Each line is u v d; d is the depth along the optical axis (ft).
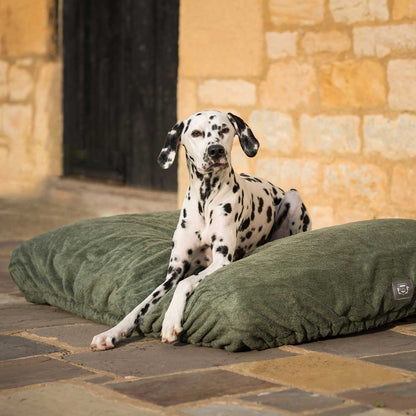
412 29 23.80
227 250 16.56
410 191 24.08
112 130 41.11
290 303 14.79
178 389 12.32
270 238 19.58
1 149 43.75
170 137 16.85
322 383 12.56
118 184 40.83
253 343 14.51
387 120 24.50
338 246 16.22
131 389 12.33
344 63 25.41
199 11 29.27
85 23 41.50
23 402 11.75
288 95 26.94
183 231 16.94
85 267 18.35
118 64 40.60
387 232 17.04
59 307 18.72
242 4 27.94
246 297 14.44
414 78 23.81
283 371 13.29
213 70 29.07
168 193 38.45
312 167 26.43
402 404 11.47
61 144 41.88
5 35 43.24
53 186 41.63
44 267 19.30
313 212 26.53
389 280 16.17
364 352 14.60
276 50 27.14
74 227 20.15
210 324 14.61
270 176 27.61
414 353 14.51
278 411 11.21
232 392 12.14
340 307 15.39
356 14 25.02
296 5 26.50
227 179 16.78
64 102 41.73
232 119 16.74
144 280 17.02
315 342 15.37
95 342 14.84
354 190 25.43
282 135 27.22
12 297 20.52
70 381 12.80
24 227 32.78
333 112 25.79
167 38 38.34
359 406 11.39
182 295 15.17
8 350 14.88
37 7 41.42
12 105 43.27
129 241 18.61
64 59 41.57
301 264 15.46
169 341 14.85
